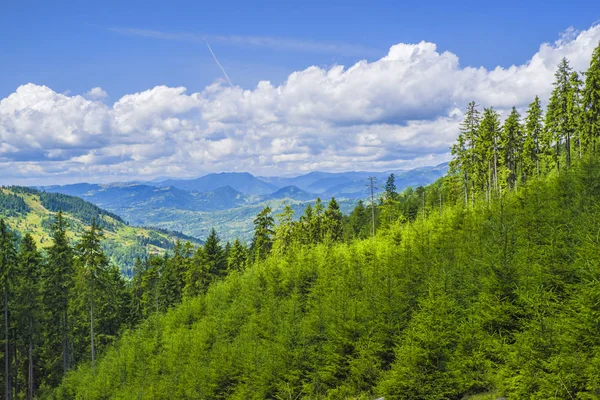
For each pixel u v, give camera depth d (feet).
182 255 257.14
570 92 178.70
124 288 267.18
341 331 78.43
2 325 175.22
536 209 83.05
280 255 197.06
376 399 67.05
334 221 232.73
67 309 208.85
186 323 162.81
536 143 200.54
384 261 106.42
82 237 185.68
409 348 61.67
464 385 56.95
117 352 172.04
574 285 53.83
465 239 98.68
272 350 87.76
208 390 96.07
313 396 77.00
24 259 188.96
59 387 181.27
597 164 100.83
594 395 42.01
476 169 208.13
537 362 47.65
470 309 64.28
